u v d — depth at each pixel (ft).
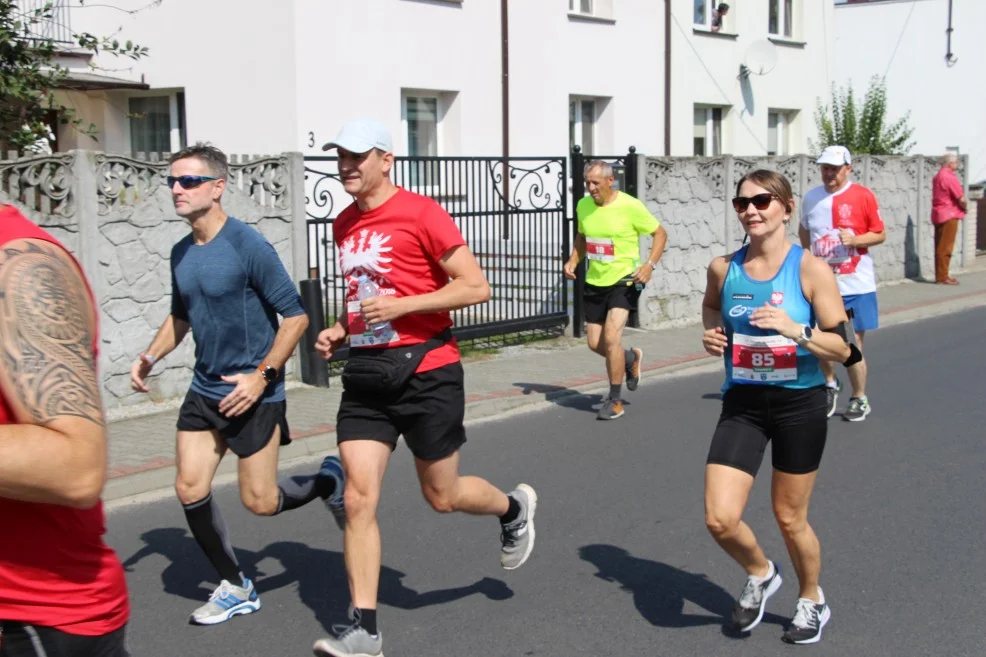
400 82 51.24
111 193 27.81
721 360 38.52
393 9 50.52
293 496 16.10
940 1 97.19
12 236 7.33
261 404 15.44
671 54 66.95
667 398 32.37
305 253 32.53
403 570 18.07
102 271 27.76
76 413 6.97
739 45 72.38
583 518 20.77
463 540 19.61
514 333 42.04
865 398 28.78
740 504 14.05
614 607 16.39
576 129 63.00
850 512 20.92
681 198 44.91
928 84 98.99
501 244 39.60
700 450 25.95
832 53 81.20
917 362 37.70
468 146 54.80
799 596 15.23
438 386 14.32
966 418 28.91
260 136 48.34
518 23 56.65
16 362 6.93
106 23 51.39
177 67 50.19
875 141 78.54
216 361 15.20
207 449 15.52
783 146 79.77
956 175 61.87
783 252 14.24
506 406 31.22
